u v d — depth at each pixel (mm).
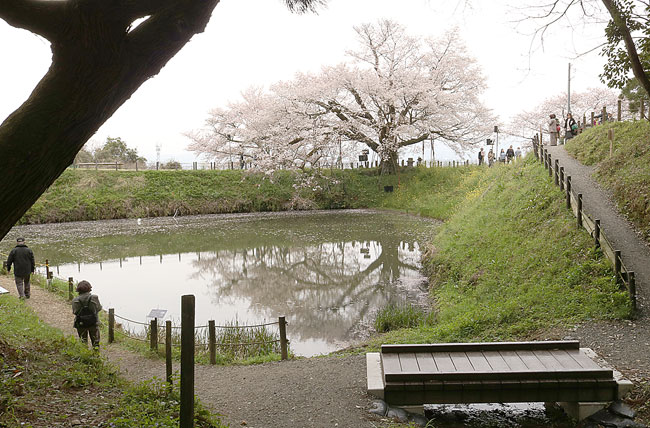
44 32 3389
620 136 19578
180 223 34156
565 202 14531
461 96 40312
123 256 22781
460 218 21625
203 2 3801
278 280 17969
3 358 6289
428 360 6168
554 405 6340
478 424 5949
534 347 6422
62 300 13320
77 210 35750
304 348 10898
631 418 5332
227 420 5852
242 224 33219
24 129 3271
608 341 7949
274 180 43281
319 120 39969
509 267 12922
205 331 11781
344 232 28500
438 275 15938
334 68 40188
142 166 47344
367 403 6000
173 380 6230
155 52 3752
